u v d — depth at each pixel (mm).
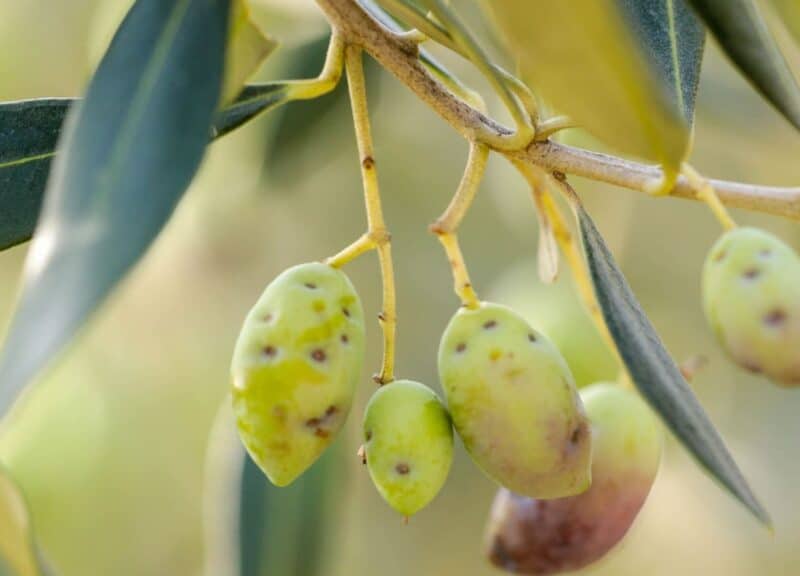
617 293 285
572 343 363
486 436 285
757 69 275
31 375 239
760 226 566
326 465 369
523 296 388
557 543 323
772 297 294
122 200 250
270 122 405
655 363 281
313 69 396
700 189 293
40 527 553
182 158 256
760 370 297
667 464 510
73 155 255
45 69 536
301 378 278
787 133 424
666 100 260
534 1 252
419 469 285
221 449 366
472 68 457
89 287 243
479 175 288
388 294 290
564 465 286
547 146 288
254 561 362
